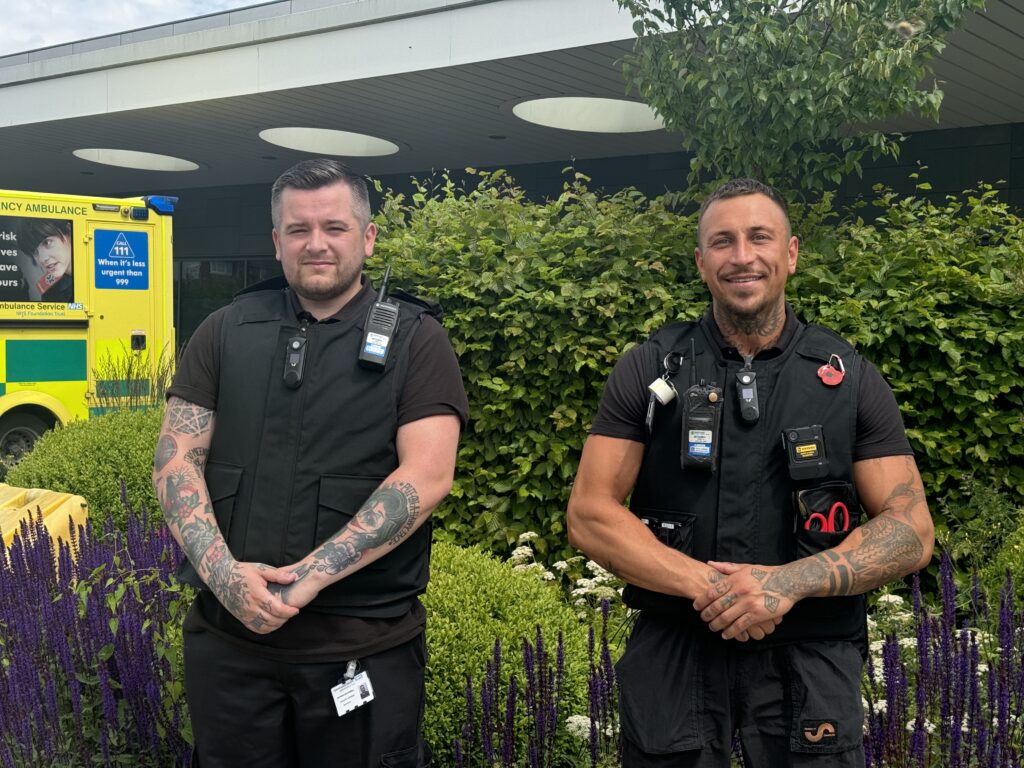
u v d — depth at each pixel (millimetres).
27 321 8805
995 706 2357
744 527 1974
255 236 18453
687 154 13336
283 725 2162
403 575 2164
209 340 2279
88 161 16531
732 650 1965
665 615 2020
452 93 11062
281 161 16109
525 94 10953
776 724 1938
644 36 5699
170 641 2945
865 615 2047
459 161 15477
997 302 4359
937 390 4359
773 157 5422
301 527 2123
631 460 2072
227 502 2174
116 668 2811
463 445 5133
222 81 11734
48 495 4562
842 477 1970
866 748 2324
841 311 4375
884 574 1895
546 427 4957
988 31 7645
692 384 2033
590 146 13422
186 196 19422
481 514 5047
